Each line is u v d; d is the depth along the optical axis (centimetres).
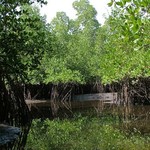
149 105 2844
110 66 2373
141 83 2786
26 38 1311
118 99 2938
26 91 3716
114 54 2233
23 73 1427
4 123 1560
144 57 1966
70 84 3806
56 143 1257
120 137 1345
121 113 2252
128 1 678
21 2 1323
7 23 1271
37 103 3456
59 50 4066
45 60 3775
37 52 1440
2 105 1576
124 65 2280
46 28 3903
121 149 1116
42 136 1413
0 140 1182
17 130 1344
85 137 1373
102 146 1177
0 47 1302
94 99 3797
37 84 3828
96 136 1386
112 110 2497
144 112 2264
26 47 1353
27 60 1427
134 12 673
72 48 4353
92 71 4175
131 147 1145
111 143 1225
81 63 4269
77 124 1783
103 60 2544
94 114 2250
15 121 1675
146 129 1523
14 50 1306
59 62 3869
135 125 1656
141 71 2259
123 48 2036
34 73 3619
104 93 3975
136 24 666
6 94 1591
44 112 2505
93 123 1794
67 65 4175
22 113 1733
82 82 3912
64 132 1519
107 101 3447
